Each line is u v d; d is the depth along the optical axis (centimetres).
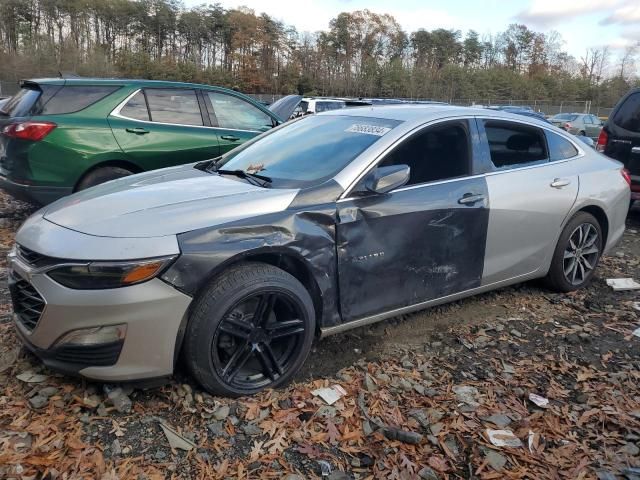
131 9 7106
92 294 263
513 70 8250
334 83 6631
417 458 264
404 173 328
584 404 315
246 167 379
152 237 274
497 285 420
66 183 572
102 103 596
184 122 649
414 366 349
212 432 273
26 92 595
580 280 481
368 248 336
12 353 325
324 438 274
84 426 271
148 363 276
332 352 361
